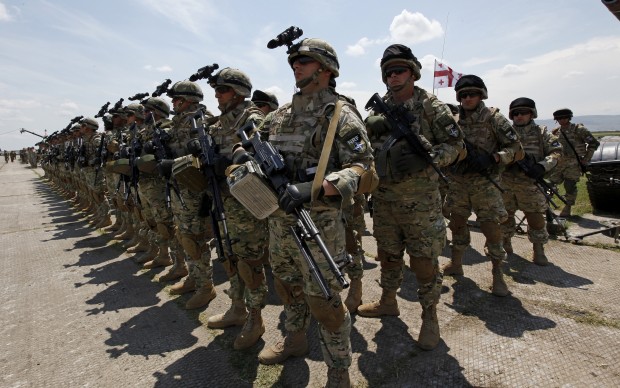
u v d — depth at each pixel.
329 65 2.30
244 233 3.20
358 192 2.18
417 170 2.97
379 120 3.19
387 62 3.10
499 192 4.14
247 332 3.30
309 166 2.30
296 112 2.44
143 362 3.16
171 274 5.10
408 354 3.05
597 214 7.49
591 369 2.76
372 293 4.32
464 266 5.06
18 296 4.77
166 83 5.14
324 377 2.81
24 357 3.33
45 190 17.27
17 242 7.63
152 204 4.98
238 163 2.47
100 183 8.74
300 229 2.05
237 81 3.41
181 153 4.52
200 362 3.12
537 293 4.10
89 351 3.38
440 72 7.68
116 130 7.36
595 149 7.02
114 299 4.56
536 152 5.20
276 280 2.88
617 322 3.39
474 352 3.04
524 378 2.69
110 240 7.60
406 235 3.18
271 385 2.76
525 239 6.12
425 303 3.15
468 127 4.29
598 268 4.70
